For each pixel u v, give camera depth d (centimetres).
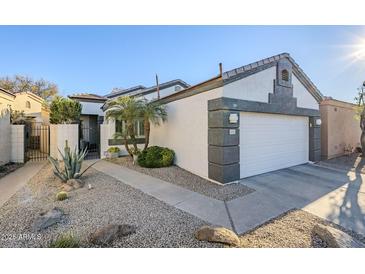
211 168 718
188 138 851
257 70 769
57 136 1130
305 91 1011
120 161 1066
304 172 864
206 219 427
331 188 661
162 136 1055
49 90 3020
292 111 927
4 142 963
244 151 754
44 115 1647
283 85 877
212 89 712
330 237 334
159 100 1043
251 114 776
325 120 1181
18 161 1034
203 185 672
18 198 538
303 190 637
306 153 1055
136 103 970
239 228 393
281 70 870
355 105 1357
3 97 1348
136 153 1025
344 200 557
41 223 372
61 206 479
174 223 400
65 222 397
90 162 1054
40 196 551
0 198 537
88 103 1591
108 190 605
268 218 441
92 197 543
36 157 1171
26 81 2884
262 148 823
